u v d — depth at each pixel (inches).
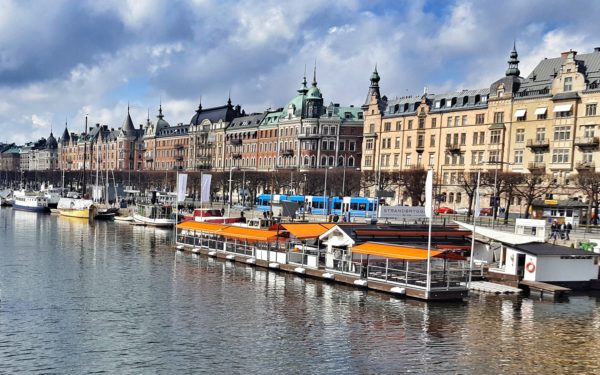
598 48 4601.4
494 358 1453.0
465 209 4886.8
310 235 2549.2
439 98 5620.1
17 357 1390.3
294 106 7037.4
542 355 1486.2
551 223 3415.4
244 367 1359.5
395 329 1673.2
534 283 2235.5
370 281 2155.5
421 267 2348.7
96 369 1327.5
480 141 5167.3
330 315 1806.1
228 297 2022.6
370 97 6279.5
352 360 1417.3
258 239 2642.7
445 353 1480.1
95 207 5113.2
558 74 4606.3
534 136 4746.6
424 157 5693.9
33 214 5590.6
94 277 2324.1
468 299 2062.0
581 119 4453.7
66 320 1702.8
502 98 4975.4
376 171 5570.9
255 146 7652.6
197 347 1492.4
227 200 6919.3
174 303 1930.4
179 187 3410.4
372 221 3233.3
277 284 2236.7
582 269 2357.3
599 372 1375.5
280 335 1601.9
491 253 2637.8
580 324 1792.6
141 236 3809.1
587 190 3779.5
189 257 2883.9
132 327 1652.3
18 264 2566.4
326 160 6643.7
